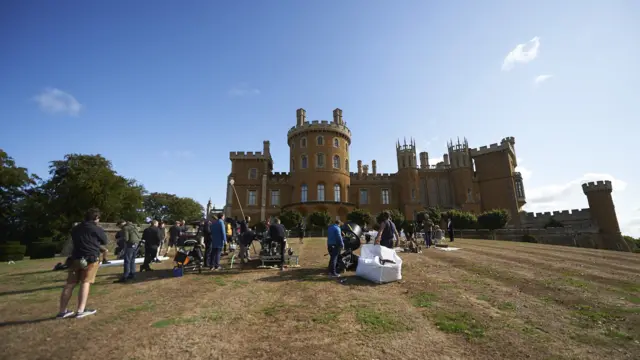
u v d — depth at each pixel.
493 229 37.34
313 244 20.34
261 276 9.11
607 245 40.41
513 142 55.22
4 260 20.61
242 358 3.75
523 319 5.07
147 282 8.54
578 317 5.15
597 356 3.76
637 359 3.66
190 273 9.88
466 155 50.91
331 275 8.88
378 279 7.89
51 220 31.42
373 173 57.72
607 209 41.50
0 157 31.20
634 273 8.86
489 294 6.66
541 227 45.75
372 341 4.24
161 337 4.41
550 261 11.32
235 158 50.25
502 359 3.68
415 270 9.69
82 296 5.46
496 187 49.19
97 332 4.63
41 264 15.00
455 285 7.54
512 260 11.60
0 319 5.29
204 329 4.73
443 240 22.58
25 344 4.18
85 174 33.25
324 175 45.19
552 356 3.76
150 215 67.62
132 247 8.99
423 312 5.47
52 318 5.33
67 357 3.78
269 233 10.84
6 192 31.52
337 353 3.88
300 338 4.37
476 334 4.45
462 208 48.81
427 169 52.78
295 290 7.25
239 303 6.19
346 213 44.41
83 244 5.52
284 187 49.38
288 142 50.59
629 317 5.11
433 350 3.95
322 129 46.88
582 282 7.69
